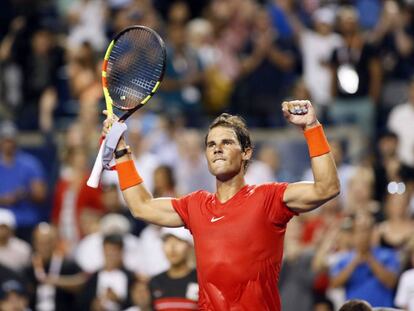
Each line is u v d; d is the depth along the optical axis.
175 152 39.31
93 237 34.72
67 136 40.78
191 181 38.84
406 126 40.97
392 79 45.56
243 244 16.39
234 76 45.09
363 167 37.78
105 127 17.91
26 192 39.28
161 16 50.69
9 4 47.72
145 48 18.48
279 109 44.03
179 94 44.19
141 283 30.89
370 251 30.12
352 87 40.75
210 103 44.75
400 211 32.28
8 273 32.47
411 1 47.16
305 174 40.16
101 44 46.75
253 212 16.47
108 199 36.19
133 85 18.56
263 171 38.84
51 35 45.09
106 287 32.09
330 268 30.56
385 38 46.12
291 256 31.28
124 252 32.66
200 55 45.38
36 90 44.16
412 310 28.95
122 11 46.66
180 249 26.83
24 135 43.03
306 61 45.16
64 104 44.38
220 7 46.81
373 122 43.09
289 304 30.62
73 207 37.19
